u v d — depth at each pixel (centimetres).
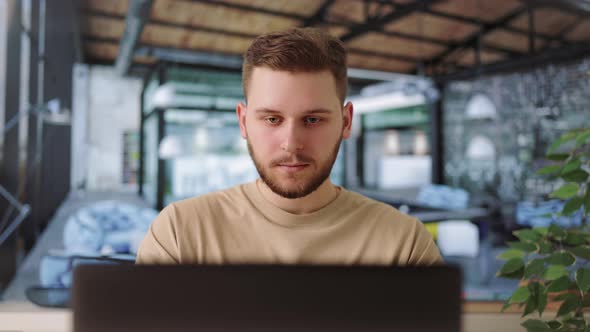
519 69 775
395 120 1181
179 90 934
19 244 414
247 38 821
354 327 41
